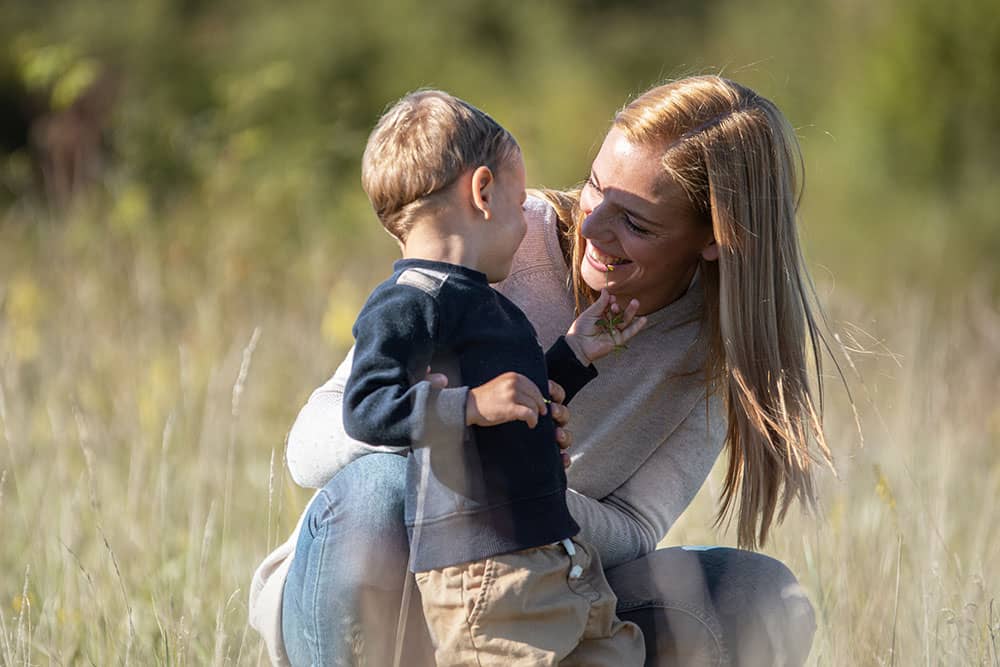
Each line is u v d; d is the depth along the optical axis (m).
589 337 9.94
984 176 44.28
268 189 31.45
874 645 12.10
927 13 45.69
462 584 9.12
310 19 62.97
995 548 14.12
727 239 10.06
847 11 55.78
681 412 10.95
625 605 10.36
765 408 10.40
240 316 25.30
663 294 10.52
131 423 18.67
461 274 9.41
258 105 36.16
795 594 10.41
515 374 8.85
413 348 9.09
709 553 10.68
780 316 10.48
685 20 65.56
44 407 19.11
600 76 62.59
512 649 9.04
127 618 12.53
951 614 11.96
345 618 9.52
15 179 34.41
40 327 23.56
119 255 26.97
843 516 13.66
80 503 15.31
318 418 10.10
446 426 8.74
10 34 57.81
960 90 45.09
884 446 17.94
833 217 44.78
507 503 9.15
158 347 22.59
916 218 43.44
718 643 10.09
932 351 21.45
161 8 61.50
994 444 19.78
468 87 61.38
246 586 13.92
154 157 33.97
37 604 13.40
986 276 39.34
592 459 10.79
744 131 10.14
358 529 9.50
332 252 30.44
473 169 9.55
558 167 49.81
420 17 65.06
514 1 66.44
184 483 16.66
